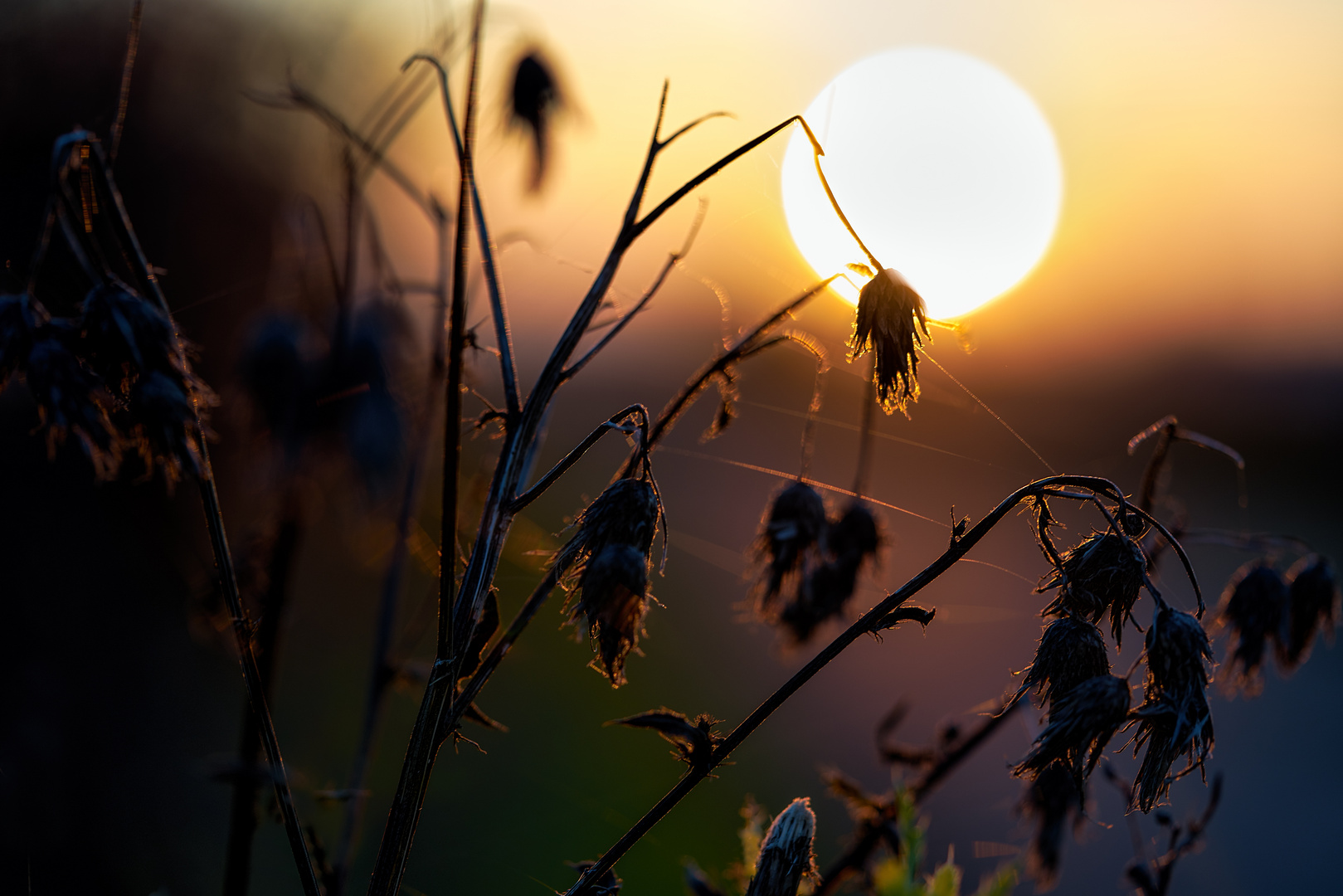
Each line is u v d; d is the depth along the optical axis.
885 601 0.56
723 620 2.03
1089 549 0.56
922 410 1.54
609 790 1.33
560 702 1.53
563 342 0.56
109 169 0.56
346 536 0.75
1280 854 1.50
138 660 1.00
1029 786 0.63
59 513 0.99
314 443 0.68
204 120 1.33
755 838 0.60
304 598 1.40
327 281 0.74
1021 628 1.93
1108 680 0.55
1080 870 1.38
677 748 0.56
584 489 2.37
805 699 1.72
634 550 0.55
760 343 0.58
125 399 0.56
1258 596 0.62
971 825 1.31
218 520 0.56
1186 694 0.55
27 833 0.76
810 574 0.63
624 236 0.56
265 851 0.99
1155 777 0.55
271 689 0.66
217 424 0.94
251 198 1.31
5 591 0.91
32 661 0.88
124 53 1.22
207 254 1.26
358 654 1.41
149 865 0.83
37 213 1.00
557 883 1.06
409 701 1.41
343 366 0.68
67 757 0.84
